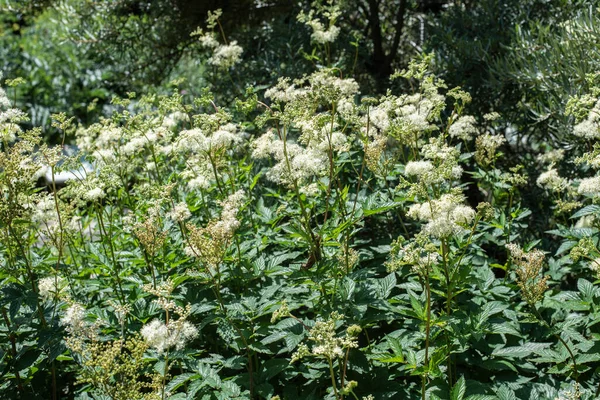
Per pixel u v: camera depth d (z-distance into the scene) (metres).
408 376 3.60
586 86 5.34
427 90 4.47
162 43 8.98
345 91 4.15
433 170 3.46
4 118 3.48
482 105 6.71
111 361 2.77
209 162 4.29
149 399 2.82
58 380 3.85
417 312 3.17
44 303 3.51
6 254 3.86
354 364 3.38
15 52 14.51
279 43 7.75
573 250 3.50
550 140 6.43
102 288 3.97
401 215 5.07
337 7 5.59
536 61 5.85
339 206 3.99
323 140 3.87
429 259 3.13
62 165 3.94
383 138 4.18
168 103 4.58
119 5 8.92
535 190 6.35
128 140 4.91
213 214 4.54
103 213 5.10
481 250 4.17
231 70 7.93
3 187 3.52
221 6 8.58
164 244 4.08
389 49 8.89
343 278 3.58
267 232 4.20
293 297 3.81
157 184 4.46
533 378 3.57
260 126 3.96
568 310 3.97
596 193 4.18
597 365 3.60
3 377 3.43
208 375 3.23
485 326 3.33
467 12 7.23
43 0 9.35
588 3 6.23
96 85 13.62
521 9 6.75
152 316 3.69
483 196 7.11
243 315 3.51
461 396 3.04
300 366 3.47
